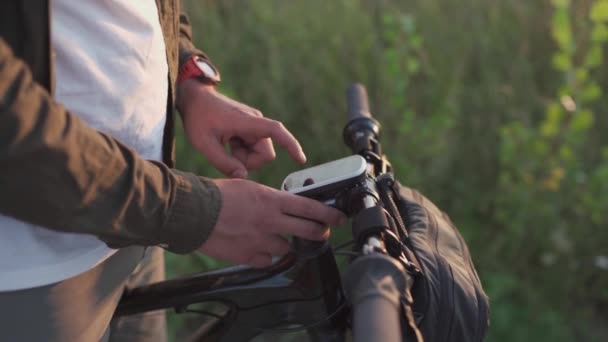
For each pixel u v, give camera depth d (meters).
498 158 2.96
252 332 1.16
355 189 1.00
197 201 0.92
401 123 2.85
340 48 2.93
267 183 2.66
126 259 1.11
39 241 0.92
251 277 1.13
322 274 1.08
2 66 0.74
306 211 0.99
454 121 2.95
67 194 0.80
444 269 0.96
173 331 2.35
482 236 2.81
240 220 0.96
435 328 0.93
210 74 1.34
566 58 2.75
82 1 0.92
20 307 0.95
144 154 1.06
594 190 2.77
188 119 1.31
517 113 3.04
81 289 1.01
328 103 2.81
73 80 0.92
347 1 3.13
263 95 2.80
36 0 0.83
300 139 2.74
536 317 2.59
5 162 0.76
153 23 1.03
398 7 3.39
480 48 3.31
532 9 3.55
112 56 0.96
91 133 0.83
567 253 2.74
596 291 2.80
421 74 3.13
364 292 0.70
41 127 0.77
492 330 2.56
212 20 2.95
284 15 3.06
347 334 1.13
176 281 1.20
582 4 3.10
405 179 2.73
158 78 1.06
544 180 2.74
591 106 3.29
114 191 0.84
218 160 1.27
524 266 2.78
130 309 1.21
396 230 0.97
